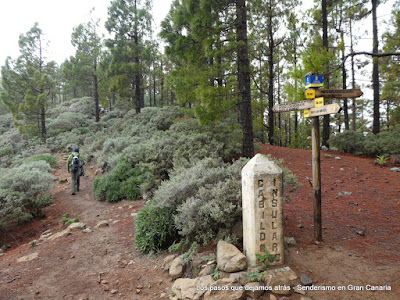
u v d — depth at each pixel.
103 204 7.79
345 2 15.31
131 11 17.84
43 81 19.69
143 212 4.91
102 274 3.90
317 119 3.80
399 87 18.62
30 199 7.44
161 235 4.37
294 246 3.76
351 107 23.66
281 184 3.23
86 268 4.12
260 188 3.17
